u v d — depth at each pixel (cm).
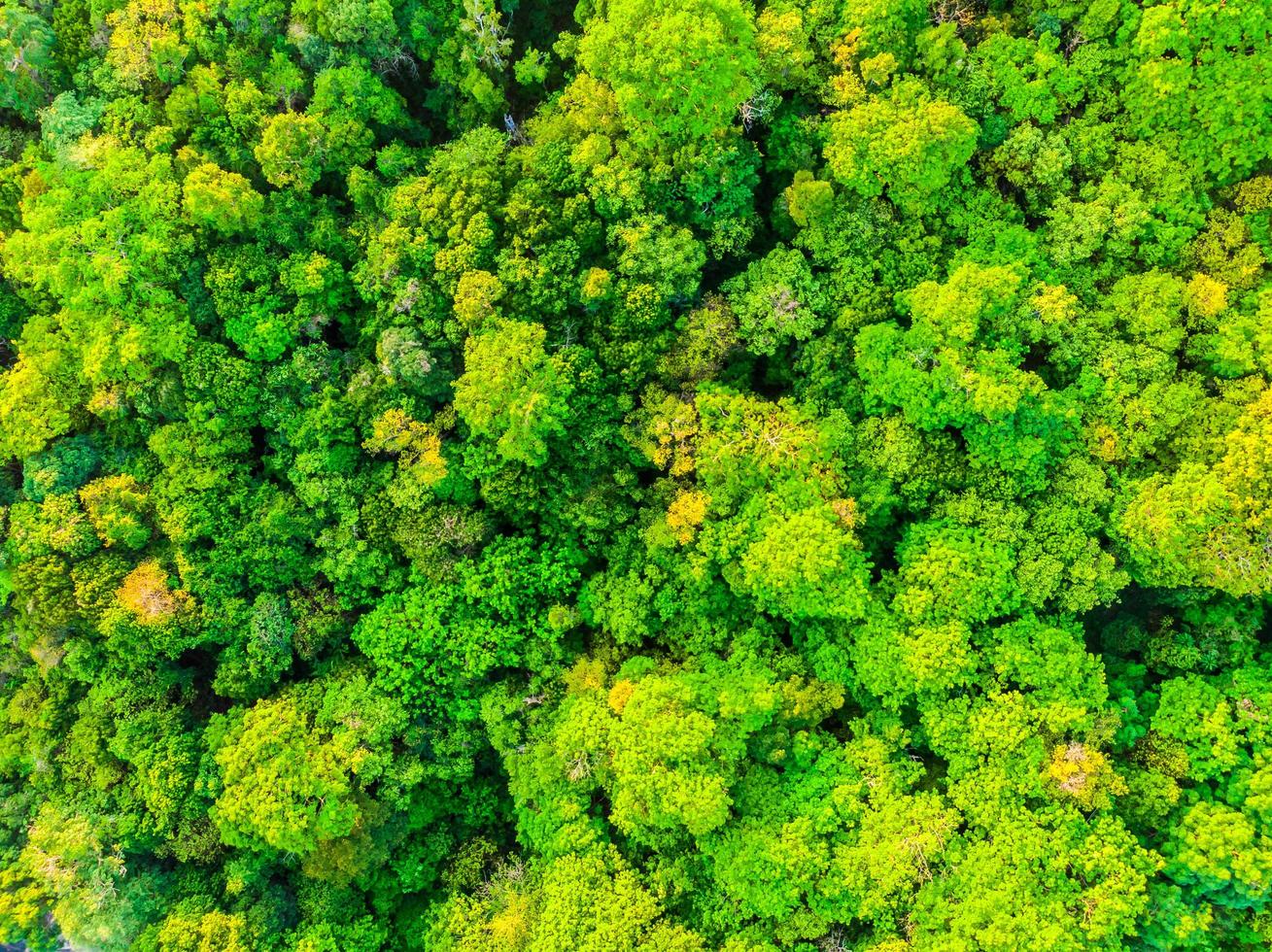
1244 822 2145
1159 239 2536
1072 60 2547
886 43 2559
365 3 2592
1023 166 2603
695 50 2289
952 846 2283
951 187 2648
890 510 2636
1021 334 2519
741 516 2516
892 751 2481
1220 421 2373
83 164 2661
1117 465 2509
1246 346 2386
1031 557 2444
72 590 2648
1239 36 2317
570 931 2377
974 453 2497
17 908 2442
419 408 2706
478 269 2527
